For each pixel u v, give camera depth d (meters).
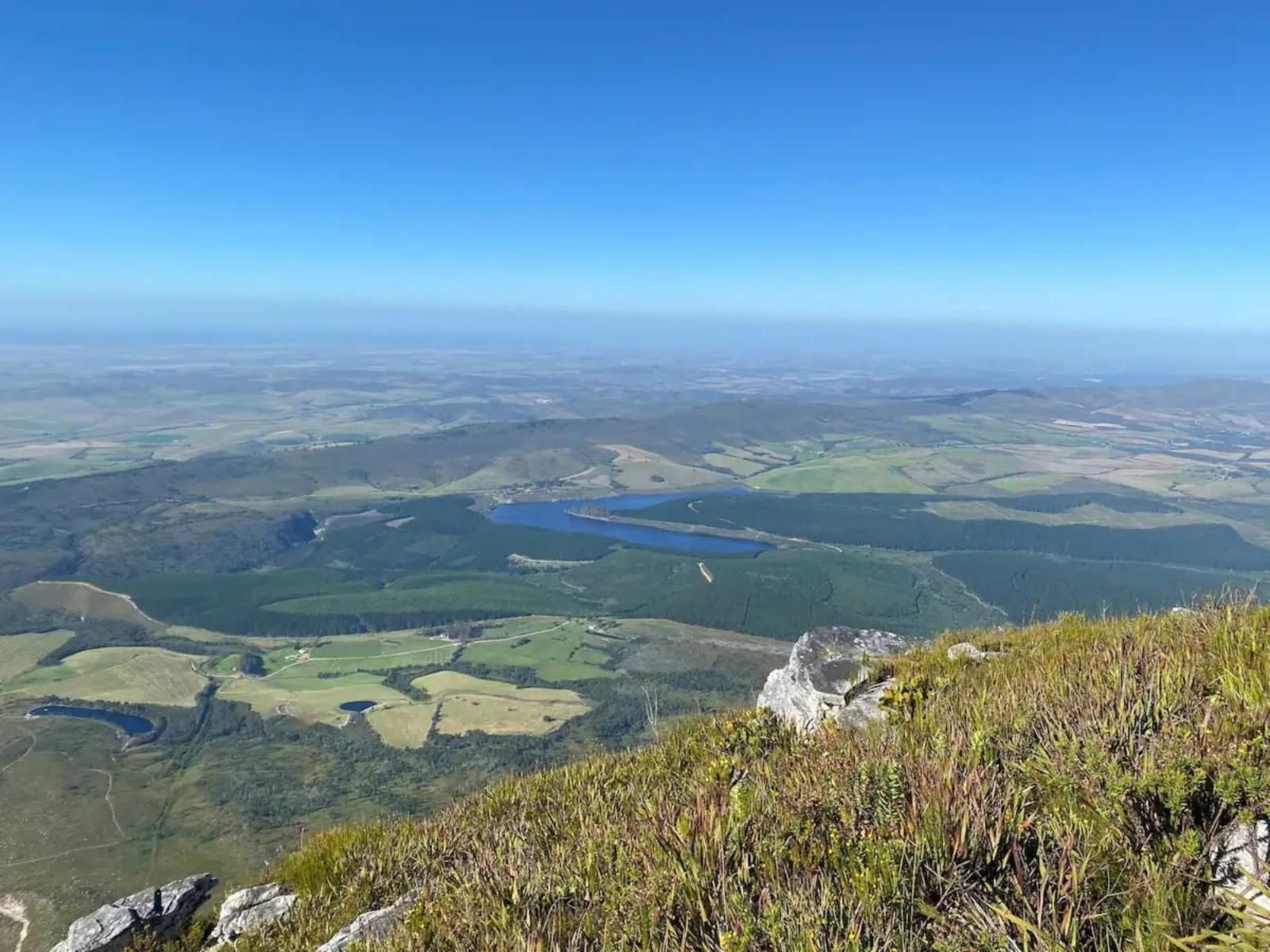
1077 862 2.39
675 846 3.24
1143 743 2.96
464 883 4.19
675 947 2.64
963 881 2.47
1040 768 3.07
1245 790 2.42
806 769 3.96
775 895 2.62
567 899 3.61
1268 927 1.94
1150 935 2.05
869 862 2.68
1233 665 3.70
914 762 3.36
